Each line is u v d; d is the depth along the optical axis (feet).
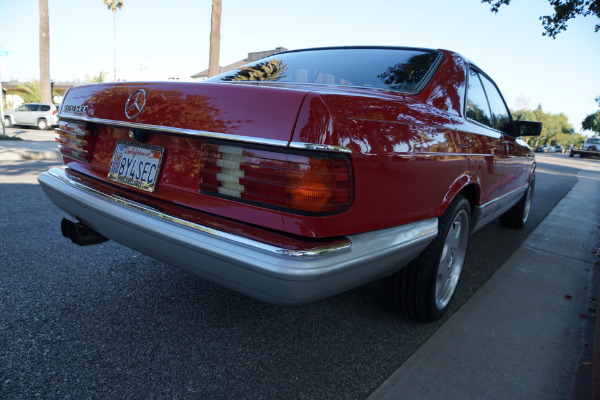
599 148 112.68
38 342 6.32
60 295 7.87
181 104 5.32
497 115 10.48
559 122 298.15
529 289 9.68
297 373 6.02
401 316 7.79
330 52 8.23
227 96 4.97
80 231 6.98
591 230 16.37
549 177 38.70
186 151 5.40
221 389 5.58
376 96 5.70
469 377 6.15
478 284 9.79
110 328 6.87
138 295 8.09
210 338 6.79
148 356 6.19
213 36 43.01
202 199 5.16
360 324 7.55
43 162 26.73
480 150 7.95
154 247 5.39
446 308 8.03
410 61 7.52
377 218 5.24
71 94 7.38
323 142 4.38
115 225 5.81
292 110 4.47
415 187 5.82
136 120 5.77
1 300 7.48
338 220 4.65
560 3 22.95
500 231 15.11
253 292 4.71
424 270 6.98
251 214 4.73
